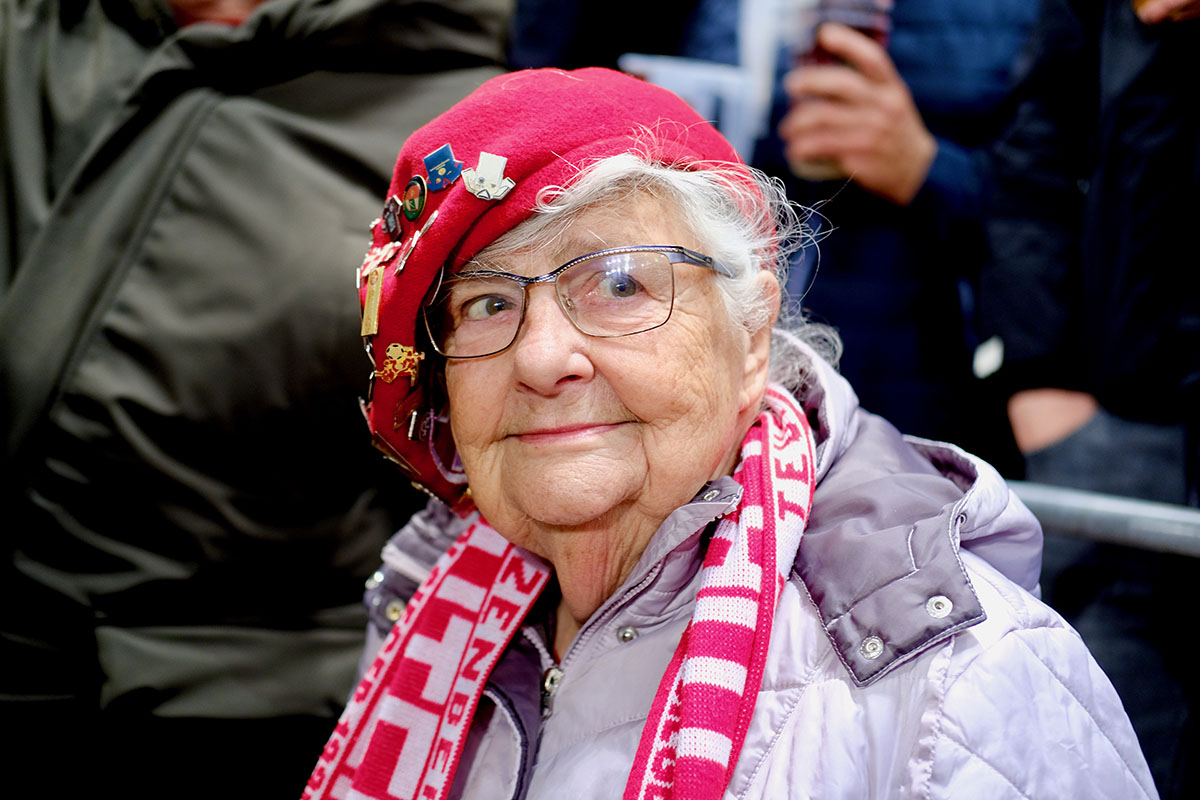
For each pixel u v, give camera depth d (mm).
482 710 941
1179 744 1251
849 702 708
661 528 804
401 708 952
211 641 1103
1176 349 1276
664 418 774
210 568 1086
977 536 775
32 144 1192
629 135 761
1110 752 713
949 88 1573
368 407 913
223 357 1037
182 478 1055
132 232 1075
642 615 835
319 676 1130
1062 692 710
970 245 1601
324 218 1056
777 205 937
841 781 683
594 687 836
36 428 1048
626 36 1984
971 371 1611
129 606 1077
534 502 782
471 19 1156
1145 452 1326
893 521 782
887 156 1549
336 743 985
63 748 1120
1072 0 1360
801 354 956
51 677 1091
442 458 950
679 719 750
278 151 1080
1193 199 1229
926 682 679
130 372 1048
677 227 780
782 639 757
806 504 816
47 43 1225
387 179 1088
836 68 1535
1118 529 1116
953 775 657
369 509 1141
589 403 773
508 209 751
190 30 1106
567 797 793
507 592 955
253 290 1038
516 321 793
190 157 1085
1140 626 1278
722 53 1701
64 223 1088
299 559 1116
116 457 1045
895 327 1613
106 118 1189
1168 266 1259
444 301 822
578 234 761
